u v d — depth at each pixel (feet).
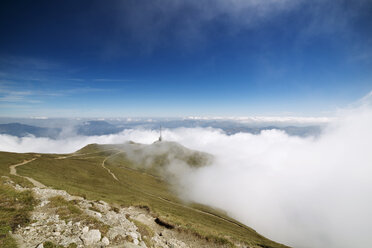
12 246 41.29
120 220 70.18
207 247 83.25
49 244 43.52
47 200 73.77
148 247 59.67
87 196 132.05
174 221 104.94
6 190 76.84
